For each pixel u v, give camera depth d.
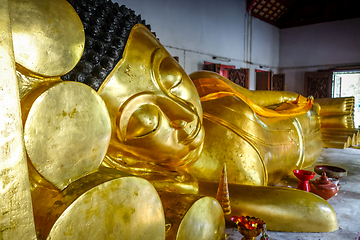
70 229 0.99
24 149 0.83
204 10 11.28
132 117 1.54
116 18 1.50
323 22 15.26
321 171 3.30
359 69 14.20
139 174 1.87
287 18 16.45
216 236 1.68
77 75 1.29
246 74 13.18
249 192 2.18
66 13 1.04
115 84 1.45
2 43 0.77
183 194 1.65
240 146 2.62
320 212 2.13
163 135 1.71
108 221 1.10
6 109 0.78
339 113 5.52
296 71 16.30
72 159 1.06
